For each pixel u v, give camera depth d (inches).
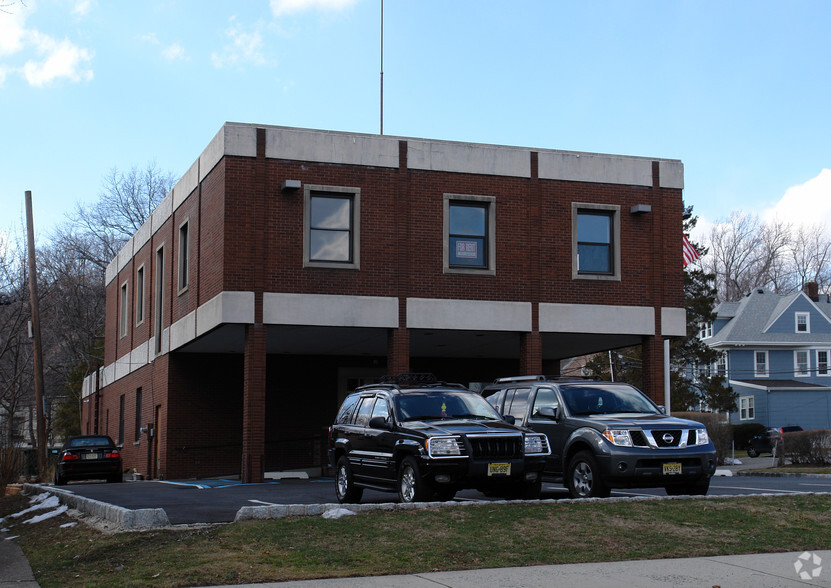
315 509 498.0
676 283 1098.1
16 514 690.2
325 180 995.9
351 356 1283.2
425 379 669.3
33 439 2284.7
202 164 1063.0
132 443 1407.5
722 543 439.5
